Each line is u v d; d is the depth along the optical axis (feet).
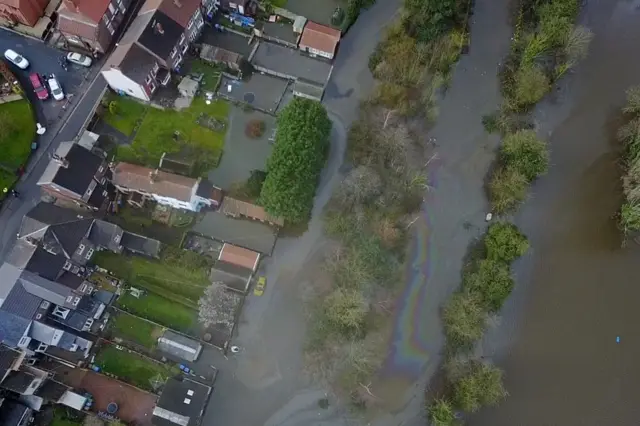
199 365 270.67
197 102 316.81
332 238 294.46
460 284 292.20
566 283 297.94
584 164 323.37
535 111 333.42
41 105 311.68
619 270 301.22
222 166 306.14
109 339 271.28
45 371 258.78
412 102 323.37
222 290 268.62
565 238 306.76
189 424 249.96
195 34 325.83
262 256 290.56
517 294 294.87
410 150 316.19
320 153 286.46
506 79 338.34
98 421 250.98
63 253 260.62
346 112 321.93
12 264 255.91
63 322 262.67
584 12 362.33
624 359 284.61
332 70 330.13
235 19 332.60
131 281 281.95
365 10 347.36
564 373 280.92
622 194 315.78
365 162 303.07
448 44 328.29
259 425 263.29
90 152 279.69
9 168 296.30
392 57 317.42
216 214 295.89
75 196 275.18
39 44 324.19
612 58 349.61
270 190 273.54
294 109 281.33
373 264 275.18
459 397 259.60
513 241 280.10
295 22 327.26
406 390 272.51
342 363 270.26
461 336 277.64
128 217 293.02
